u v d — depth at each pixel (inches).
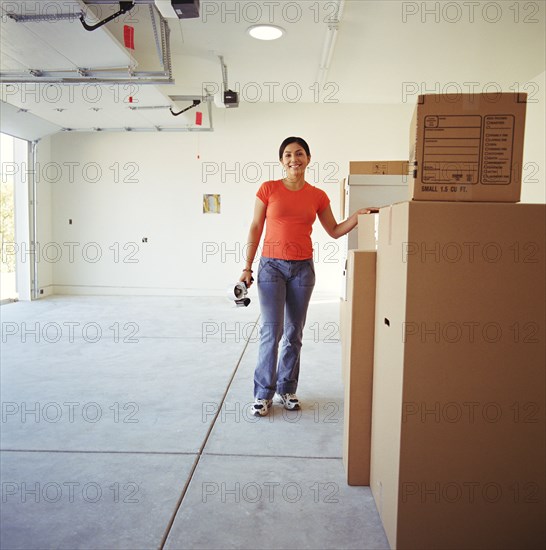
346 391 77.2
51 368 137.7
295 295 102.5
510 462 54.7
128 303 260.8
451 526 55.2
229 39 184.1
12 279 277.0
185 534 61.8
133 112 227.9
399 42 182.2
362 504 69.0
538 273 53.3
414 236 52.9
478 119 54.1
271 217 100.4
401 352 54.8
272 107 278.8
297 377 107.6
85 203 289.0
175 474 77.3
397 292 57.3
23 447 86.7
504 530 55.4
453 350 53.7
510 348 53.7
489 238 53.1
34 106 215.9
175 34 179.3
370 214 96.9
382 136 276.8
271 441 90.0
